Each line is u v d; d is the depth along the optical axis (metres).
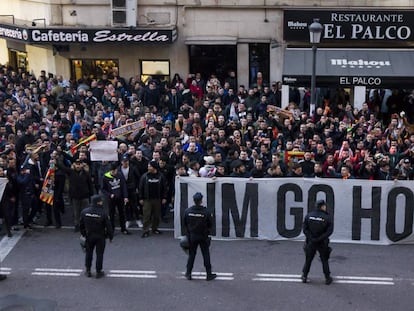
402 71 24.72
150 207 17.16
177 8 27.48
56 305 13.76
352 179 16.81
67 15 27.88
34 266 15.63
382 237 16.88
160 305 13.71
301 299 13.91
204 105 23.73
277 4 26.92
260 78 26.27
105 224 14.86
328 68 24.92
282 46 27.38
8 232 17.34
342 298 13.95
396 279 14.84
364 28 26.47
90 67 28.84
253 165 18.33
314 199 16.88
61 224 18.34
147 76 28.56
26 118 22.48
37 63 30.08
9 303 13.86
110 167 17.55
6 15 29.88
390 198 16.70
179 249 16.52
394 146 19.34
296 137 20.95
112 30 26.83
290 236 17.06
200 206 14.57
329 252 14.52
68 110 23.41
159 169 17.91
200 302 13.82
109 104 24.78
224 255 16.16
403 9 26.28
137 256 16.09
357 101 25.66
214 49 28.03
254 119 23.69
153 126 20.39
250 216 17.08
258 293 14.19
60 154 18.33
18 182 17.56
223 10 27.31
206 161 17.97
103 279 14.91
